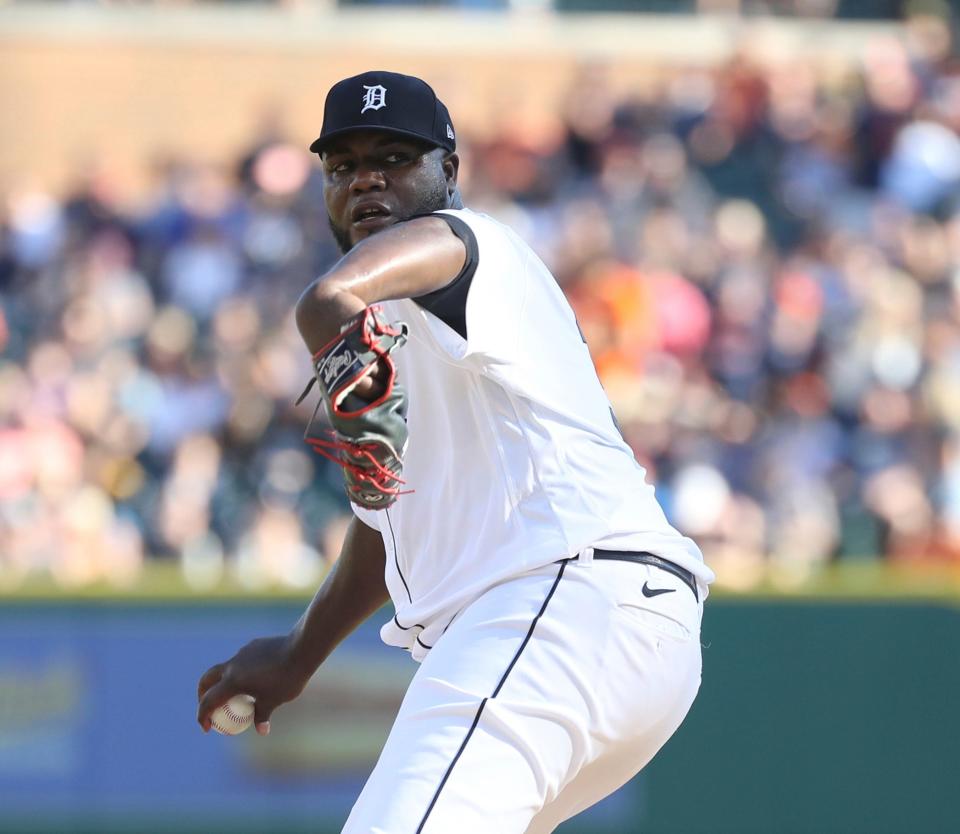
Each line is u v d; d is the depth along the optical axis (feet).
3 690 85.92
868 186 144.97
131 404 108.37
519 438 31.48
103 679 86.33
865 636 89.04
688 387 113.91
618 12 167.32
